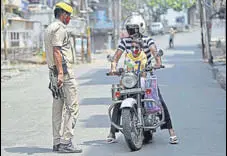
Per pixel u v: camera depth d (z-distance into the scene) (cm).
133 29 1488
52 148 1524
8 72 4528
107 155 1411
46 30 1405
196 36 11056
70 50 1428
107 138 1580
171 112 2117
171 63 5091
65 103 1439
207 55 5316
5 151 1499
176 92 2812
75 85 1427
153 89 1478
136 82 1441
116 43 8781
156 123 1509
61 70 1391
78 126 1858
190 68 4447
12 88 3403
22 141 1648
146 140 1559
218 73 3728
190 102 2420
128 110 1403
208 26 5219
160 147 1492
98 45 8638
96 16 9075
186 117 1991
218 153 1409
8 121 2064
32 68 5056
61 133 1475
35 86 3506
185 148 1474
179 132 1698
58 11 1409
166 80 3475
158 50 1505
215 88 2992
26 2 7831
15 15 7062
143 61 1477
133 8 9388
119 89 1462
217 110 2158
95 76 3991
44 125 1952
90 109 2273
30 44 6712
